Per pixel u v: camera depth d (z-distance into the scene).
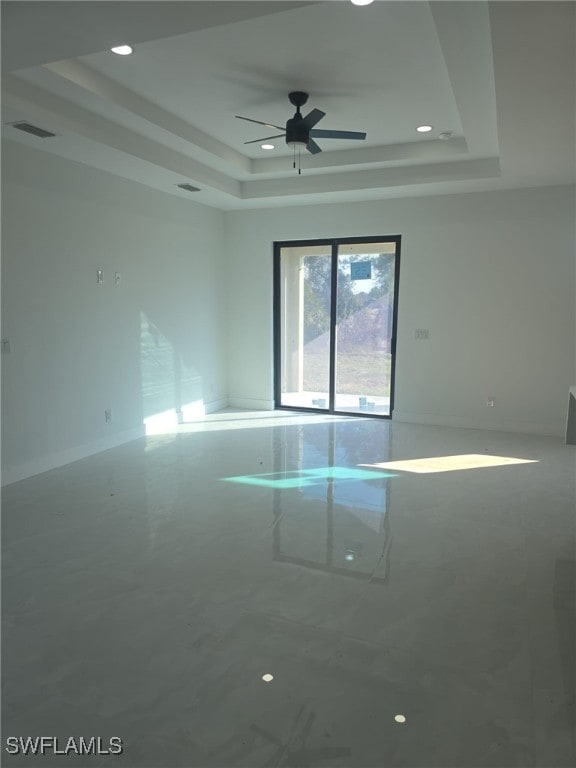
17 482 4.45
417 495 4.21
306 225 6.88
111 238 5.34
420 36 3.08
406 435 6.10
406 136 4.99
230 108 4.32
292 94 3.92
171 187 5.86
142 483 4.47
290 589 2.84
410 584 2.89
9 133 3.96
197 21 2.42
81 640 2.40
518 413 6.18
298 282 7.23
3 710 2.00
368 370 7.02
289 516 3.80
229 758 1.79
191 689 2.11
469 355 6.32
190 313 6.74
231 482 4.51
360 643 2.39
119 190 5.40
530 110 3.39
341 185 5.95
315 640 2.41
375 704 2.03
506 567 3.07
